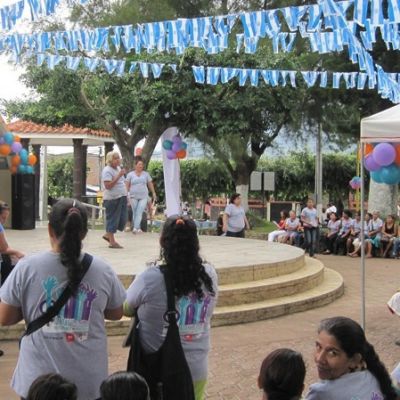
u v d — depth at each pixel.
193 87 16.52
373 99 21.17
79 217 3.22
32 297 3.16
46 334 3.16
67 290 3.15
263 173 22.83
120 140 19.53
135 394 2.82
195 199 31.53
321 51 6.81
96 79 16.86
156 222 19.55
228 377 5.96
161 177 31.80
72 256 3.18
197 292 3.47
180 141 16.45
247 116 17.73
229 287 8.66
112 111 17.66
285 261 10.02
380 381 3.10
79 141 23.27
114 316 3.42
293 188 31.62
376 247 17.31
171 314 3.43
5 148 13.86
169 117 17.31
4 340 7.01
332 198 31.94
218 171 30.05
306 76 9.17
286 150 30.08
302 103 21.14
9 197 15.16
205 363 3.57
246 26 6.55
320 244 18.50
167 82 16.30
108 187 10.93
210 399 5.36
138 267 8.88
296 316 8.71
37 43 7.57
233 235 14.52
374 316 8.86
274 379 2.81
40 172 24.36
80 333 3.19
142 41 7.16
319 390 3.05
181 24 6.90
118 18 16.86
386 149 6.98
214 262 9.62
